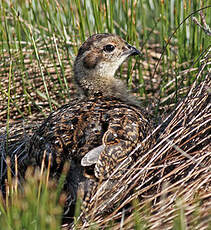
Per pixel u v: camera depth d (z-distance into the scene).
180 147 9.04
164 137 9.09
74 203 7.53
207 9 12.21
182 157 8.70
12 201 7.34
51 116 8.85
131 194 8.17
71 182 7.48
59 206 7.08
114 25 14.51
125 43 10.38
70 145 7.64
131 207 7.48
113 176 7.62
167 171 8.68
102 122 8.00
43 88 13.25
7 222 6.77
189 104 9.39
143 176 8.25
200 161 8.11
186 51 12.97
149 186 7.94
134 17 12.48
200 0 12.45
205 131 9.13
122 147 7.70
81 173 7.39
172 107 11.73
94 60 10.05
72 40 12.99
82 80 10.21
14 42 13.46
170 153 8.72
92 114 8.20
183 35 12.62
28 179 7.87
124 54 10.32
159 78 13.27
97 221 7.60
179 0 12.20
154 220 7.31
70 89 13.32
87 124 7.94
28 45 13.86
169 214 7.41
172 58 13.96
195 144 8.79
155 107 11.80
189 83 12.17
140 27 15.99
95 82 10.06
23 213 6.91
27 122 11.92
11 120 12.38
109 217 7.48
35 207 6.99
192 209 7.34
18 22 12.12
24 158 9.97
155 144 8.82
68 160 7.50
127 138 7.90
